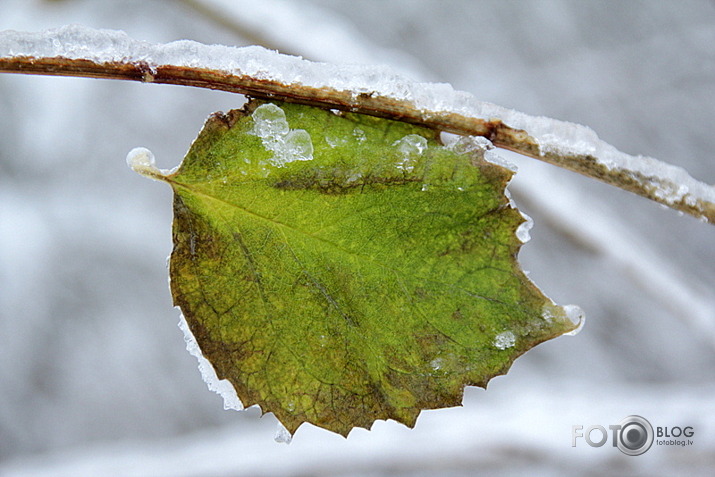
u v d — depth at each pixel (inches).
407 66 19.6
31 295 42.3
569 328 12.1
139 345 43.8
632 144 41.1
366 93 12.1
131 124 42.0
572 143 12.2
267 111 12.1
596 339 42.3
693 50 40.0
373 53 18.6
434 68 42.1
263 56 12.1
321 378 12.3
